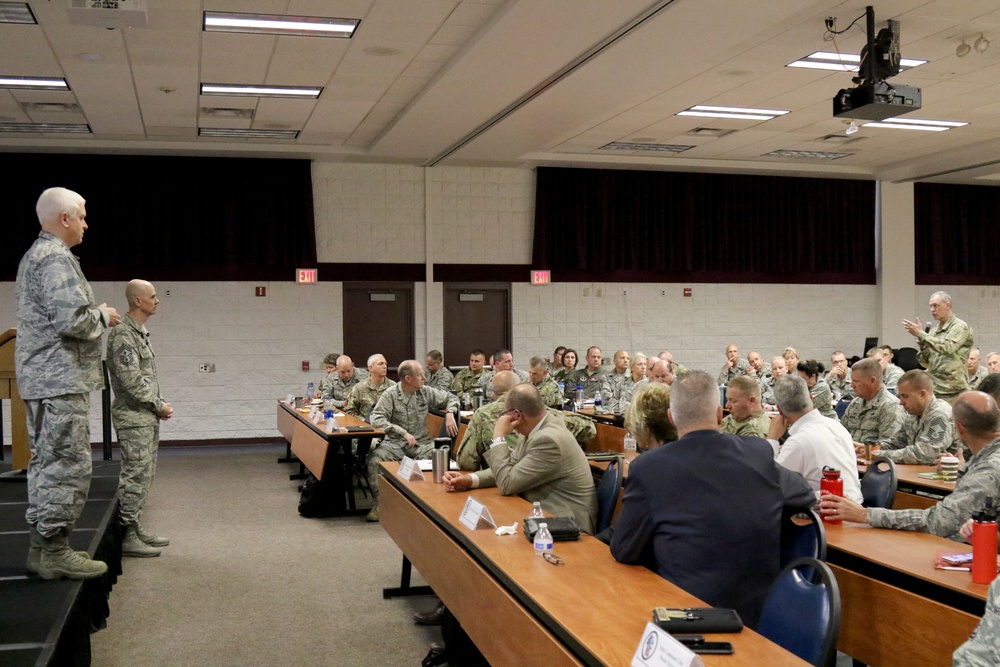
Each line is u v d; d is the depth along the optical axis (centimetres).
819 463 382
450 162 1188
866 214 1351
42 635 294
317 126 1005
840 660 403
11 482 584
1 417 682
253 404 1159
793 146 1133
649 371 823
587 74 755
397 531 461
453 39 696
